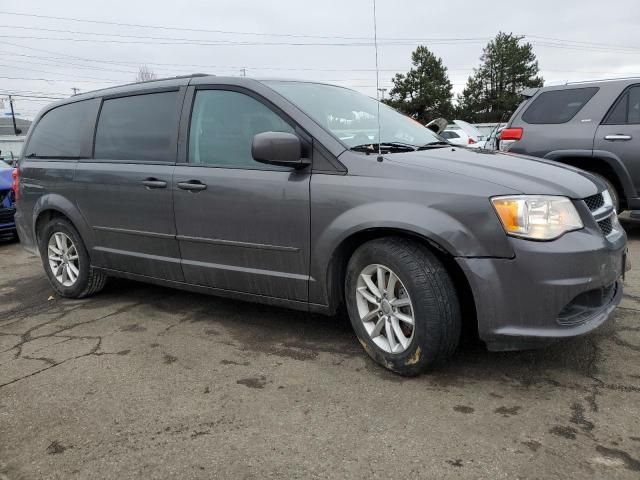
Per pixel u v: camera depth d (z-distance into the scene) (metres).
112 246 4.50
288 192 3.36
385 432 2.58
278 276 3.51
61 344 3.89
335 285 3.37
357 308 3.27
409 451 2.42
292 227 3.37
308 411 2.80
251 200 3.52
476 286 2.79
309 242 3.31
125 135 4.39
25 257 7.21
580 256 2.73
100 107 4.64
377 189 3.05
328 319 4.13
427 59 52.44
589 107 6.41
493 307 2.79
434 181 2.93
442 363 3.08
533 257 2.71
